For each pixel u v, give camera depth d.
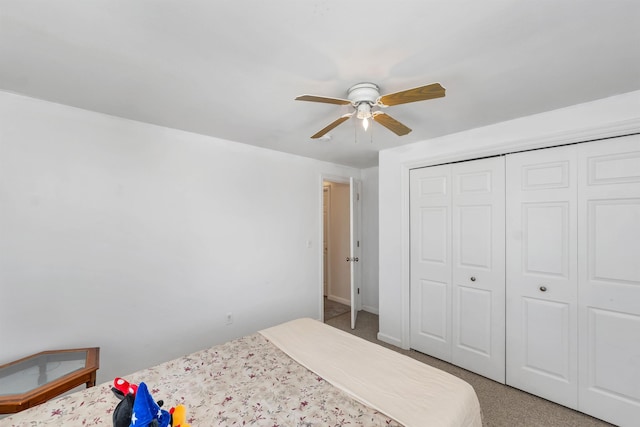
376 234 4.21
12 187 1.78
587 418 1.90
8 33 1.18
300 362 1.60
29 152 1.83
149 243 2.33
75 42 1.25
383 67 1.45
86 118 2.04
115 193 2.16
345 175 4.12
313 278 3.63
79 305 2.01
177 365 1.58
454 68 1.46
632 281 1.77
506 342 2.31
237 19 1.10
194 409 1.21
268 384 1.40
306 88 1.68
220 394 1.32
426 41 1.23
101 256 2.10
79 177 2.01
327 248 4.96
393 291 3.10
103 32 1.18
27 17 1.08
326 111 2.05
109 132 2.14
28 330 1.82
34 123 1.85
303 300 3.52
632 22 1.10
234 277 2.88
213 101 1.88
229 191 2.84
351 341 1.89
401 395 1.29
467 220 2.55
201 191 2.64
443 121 2.26
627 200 1.79
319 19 1.09
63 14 1.06
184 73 1.52
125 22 1.11
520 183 2.24
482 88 1.69
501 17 1.08
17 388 1.49
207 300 2.68
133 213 2.25
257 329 3.06
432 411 1.17
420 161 2.83
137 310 2.26
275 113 2.08
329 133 2.57
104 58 1.38
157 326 2.37
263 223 3.12
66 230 1.96
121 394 1.01
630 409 1.77
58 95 1.80
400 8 1.04
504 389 2.25
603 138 1.86
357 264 4.28
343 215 4.63
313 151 3.27
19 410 1.40
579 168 1.97
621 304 1.80
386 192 3.16
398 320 3.06
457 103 1.91
